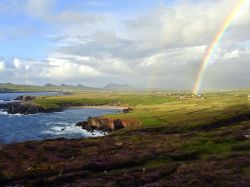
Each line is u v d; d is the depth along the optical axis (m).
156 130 121.31
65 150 67.06
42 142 78.50
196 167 40.44
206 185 31.16
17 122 184.12
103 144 72.81
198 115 152.88
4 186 41.25
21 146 71.44
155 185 32.44
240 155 46.84
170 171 40.12
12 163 53.78
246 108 175.38
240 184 30.61
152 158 52.50
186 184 32.09
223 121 133.12
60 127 163.50
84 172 44.47
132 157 52.69
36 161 55.84
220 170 37.19
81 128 160.25
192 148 58.53
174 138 76.75
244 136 67.44
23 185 40.50
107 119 158.88
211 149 57.41
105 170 46.91
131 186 34.88
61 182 40.91
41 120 195.88
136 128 126.94
